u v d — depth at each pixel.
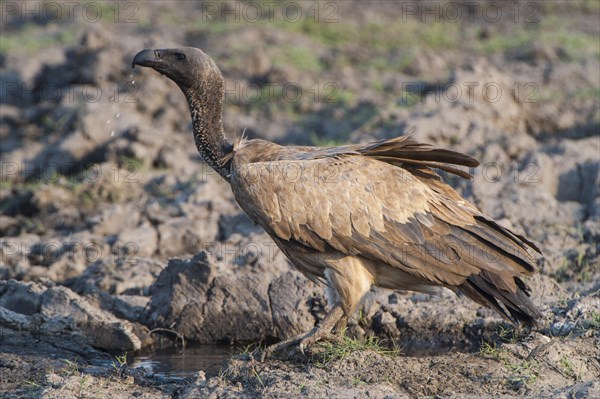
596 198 15.21
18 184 18.06
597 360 9.54
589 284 12.05
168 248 14.45
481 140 17.61
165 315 11.54
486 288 9.31
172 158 17.94
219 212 15.38
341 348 9.44
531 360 9.39
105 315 11.55
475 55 26.44
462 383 8.93
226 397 8.74
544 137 19.50
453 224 9.48
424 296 11.93
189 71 10.62
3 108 21.66
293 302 11.44
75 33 28.11
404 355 10.66
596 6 33.28
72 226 15.70
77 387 9.16
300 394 8.59
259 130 20.44
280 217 9.52
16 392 9.32
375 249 9.42
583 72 23.48
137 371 9.95
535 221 14.46
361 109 21.08
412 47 26.52
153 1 33.09
